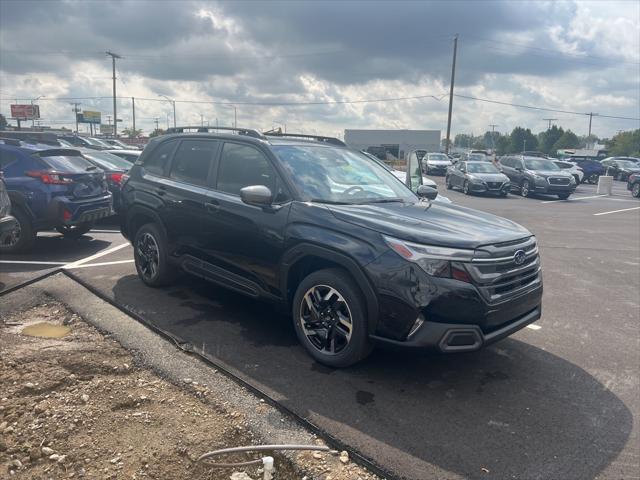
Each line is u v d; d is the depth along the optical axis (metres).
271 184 4.71
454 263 3.66
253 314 5.37
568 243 11.13
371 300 3.83
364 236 3.92
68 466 2.85
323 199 4.52
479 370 4.33
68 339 4.50
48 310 5.31
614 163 39.72
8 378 3.71
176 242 5.62
